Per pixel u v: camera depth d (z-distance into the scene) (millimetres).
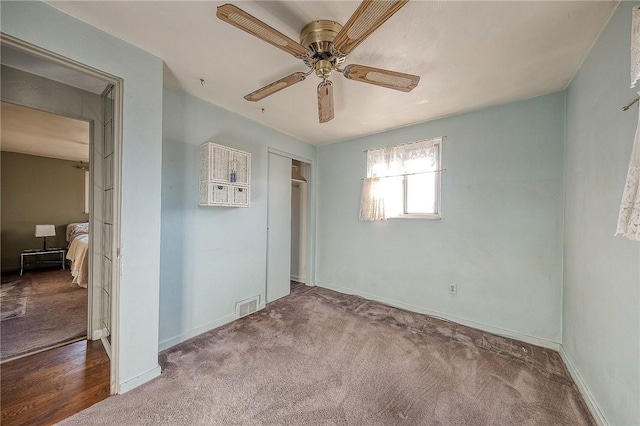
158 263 1815
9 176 4621
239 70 1988
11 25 1245
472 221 2680
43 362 1966
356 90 2242
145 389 1682
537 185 2342
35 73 1943
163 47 1706
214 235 2627
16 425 1388
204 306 2533
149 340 1775
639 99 1049
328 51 1442
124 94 1630
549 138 2285
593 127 1634
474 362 2033
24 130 3402
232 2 1318
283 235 3559
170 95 2264
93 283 2283
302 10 1370
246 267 2957
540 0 1287
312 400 1607
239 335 2447
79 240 3854
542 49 1675
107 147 2236
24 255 4625
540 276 2326
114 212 1632
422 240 3020
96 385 1715
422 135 3029
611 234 1407
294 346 2250
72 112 2145
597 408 1480
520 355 2143
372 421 1454
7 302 3096
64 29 1396
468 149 2705
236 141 2814
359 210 3607
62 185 5156
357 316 2918
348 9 1361
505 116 2496
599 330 1514
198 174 2477
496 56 1755
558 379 1836
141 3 1337
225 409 1525
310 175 4078
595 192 1599
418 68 1903
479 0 1283
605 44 1472
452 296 2801
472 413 1521
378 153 3383
